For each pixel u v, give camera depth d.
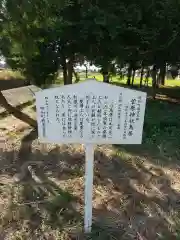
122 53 7.72
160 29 7.33
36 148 4.59
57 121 2.35
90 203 2.60
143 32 7.14
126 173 3.86
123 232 2.72
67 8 6.44
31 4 3.10
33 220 2.84
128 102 2.33
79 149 4.57
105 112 2.34
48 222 2.81
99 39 7.07
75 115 2.34
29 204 3.07
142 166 4.11
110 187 3.49
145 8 6.89
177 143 5.03
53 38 6.39
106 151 4.57
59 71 9.26
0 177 3.65
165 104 8.87
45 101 2.31
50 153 4.42
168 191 3.47
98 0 6.55
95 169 3.93
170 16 7.09
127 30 7.13
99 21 6.31
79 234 2.65
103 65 8.20
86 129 2.38
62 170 3.83
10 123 5.89
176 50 8.05
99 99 2.31
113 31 6.55
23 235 2.63
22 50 3.75
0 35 3.52
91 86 2.29
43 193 3.28
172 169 4.05
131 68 10.77
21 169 3.87
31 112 6.91
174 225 2.85
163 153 4.59
